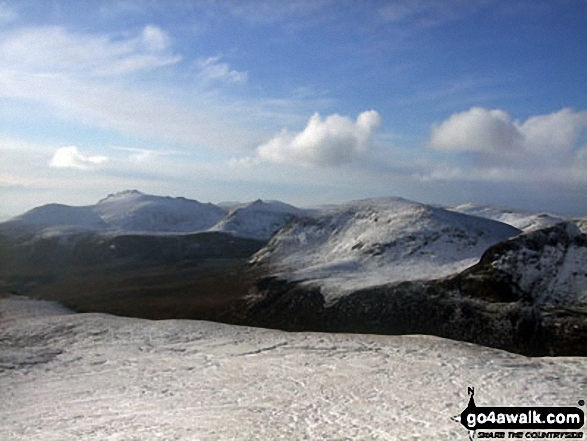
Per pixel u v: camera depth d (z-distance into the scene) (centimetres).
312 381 1537
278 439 1085
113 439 1121
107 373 1775
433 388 1406
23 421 1322
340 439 1075
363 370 1619
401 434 1087
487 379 1463
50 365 1919
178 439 1098
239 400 1395
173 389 1545
